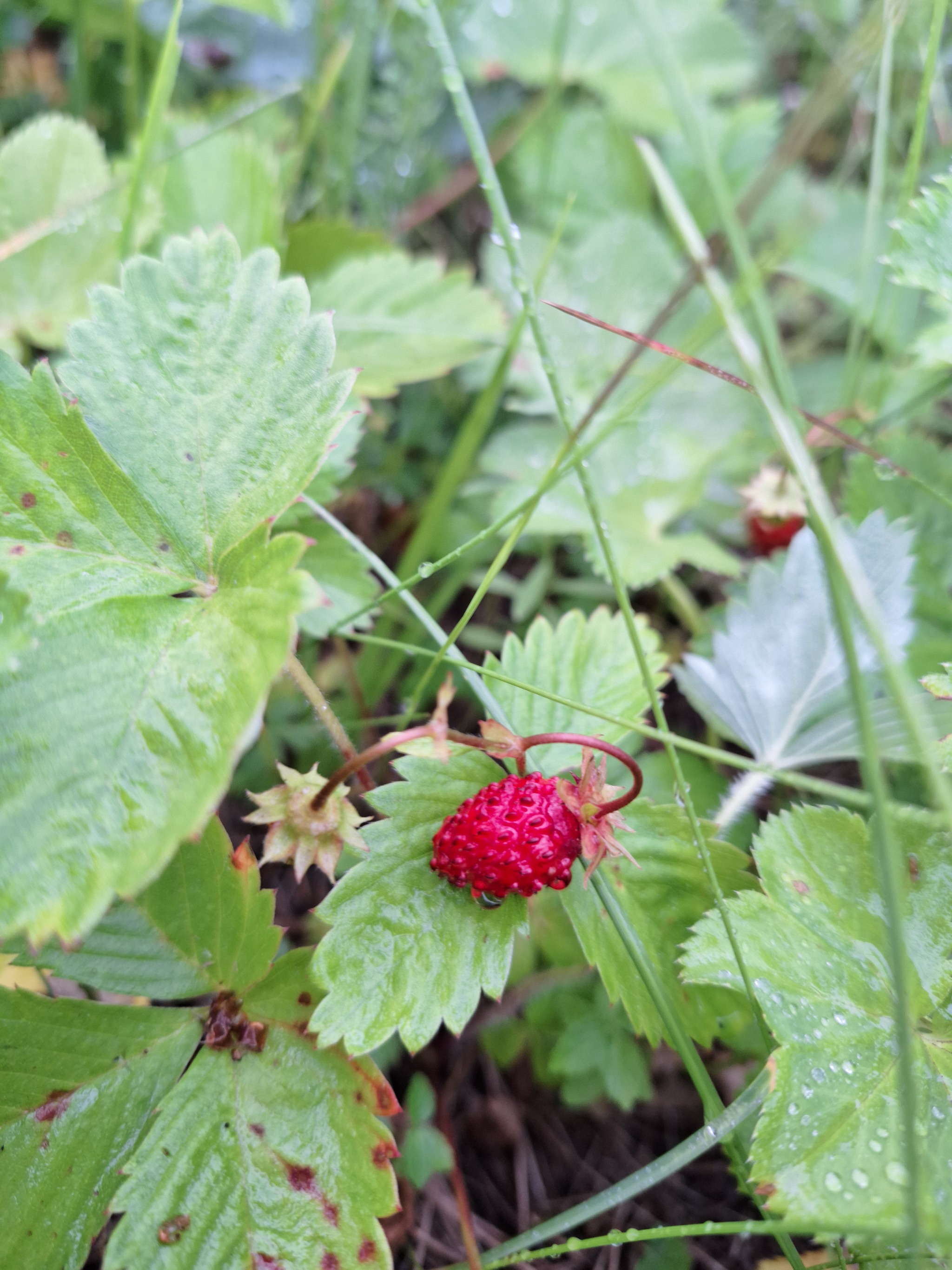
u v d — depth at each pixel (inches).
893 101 7.9
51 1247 3.5
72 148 5.6
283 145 7.1
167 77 4.9
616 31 8.6
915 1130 3.0
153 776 3.0
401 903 3.6
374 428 6.7
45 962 3.6
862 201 7.9
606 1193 3.5
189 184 6.0
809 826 4.0
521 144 8.5
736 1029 4.4
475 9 8.2
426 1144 4.4
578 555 6.8
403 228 7.9
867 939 3.8
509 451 6.5
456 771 3.9
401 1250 4.7
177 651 3.2
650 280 7.4
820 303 8.5
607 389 4.4
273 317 3.7
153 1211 3.4
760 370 3.6
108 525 3.4
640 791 3.9
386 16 7.1
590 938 3.8
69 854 2.9
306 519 5.1
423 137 8.2
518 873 3.4
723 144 8.6
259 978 3.7
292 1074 3.6
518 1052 5.1
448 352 6.1
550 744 3.6
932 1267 3.4
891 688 2.9
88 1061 3.6
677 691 6.3
